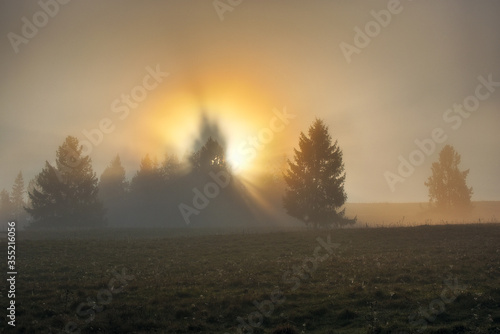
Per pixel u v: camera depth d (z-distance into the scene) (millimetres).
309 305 14938
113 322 13422
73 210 80625
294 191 61188
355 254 26219
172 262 25047
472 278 18062
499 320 12711
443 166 91500
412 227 38594
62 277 20953
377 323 12703
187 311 14398
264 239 34656
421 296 15344
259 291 16969
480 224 40000
